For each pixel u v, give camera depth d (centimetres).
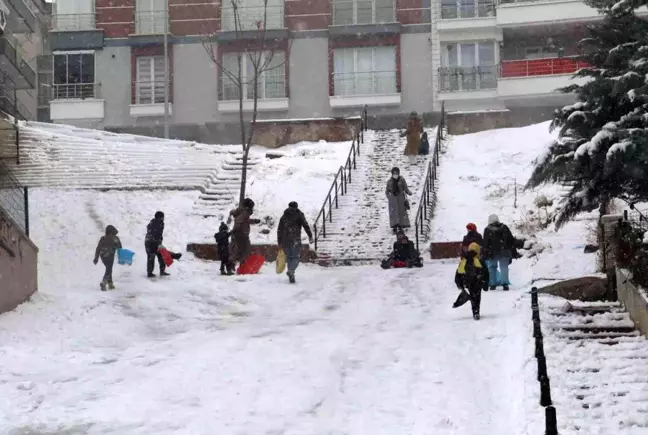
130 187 2877
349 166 2873
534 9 4106
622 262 1496
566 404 1054
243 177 2673
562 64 4056
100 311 1612
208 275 2045
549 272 1862
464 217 2539
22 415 1019
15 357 1271
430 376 1168
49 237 2420
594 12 4041
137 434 955
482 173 2895
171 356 1290
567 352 1237
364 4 4309
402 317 1517
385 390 1119
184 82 4312
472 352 1264
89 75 4378
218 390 1120
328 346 1324
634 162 1628
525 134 3234
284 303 1680
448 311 1545
